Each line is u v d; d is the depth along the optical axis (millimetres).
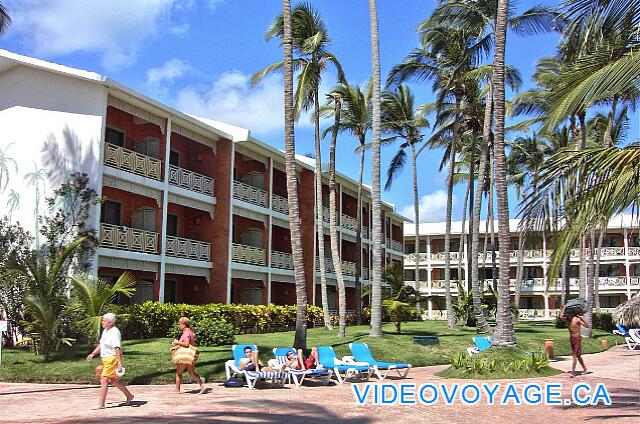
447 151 42594
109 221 24109
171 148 27969
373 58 21844
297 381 14180
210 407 10883
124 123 24906
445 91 29250
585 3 8859
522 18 24594
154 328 22203
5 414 10164
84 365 15531
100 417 9742
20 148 22281
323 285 28172
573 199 8133
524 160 44125
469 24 25344
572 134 33938
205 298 27969
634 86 8727
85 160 21344
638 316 33125
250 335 25156
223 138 28469
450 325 30062
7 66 22828
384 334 24391
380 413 10430
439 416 10195
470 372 15984
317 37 22141
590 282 30250
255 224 32750
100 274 23406
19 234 20438
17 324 18516
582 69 8523
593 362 20781
